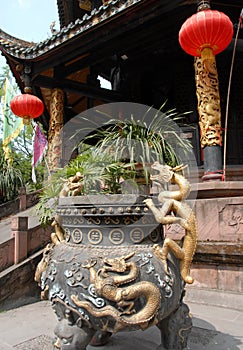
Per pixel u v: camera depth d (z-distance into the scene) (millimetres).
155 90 11180
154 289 2301
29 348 3174
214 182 5945
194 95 10375
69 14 13344
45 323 4082
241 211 5254
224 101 10273
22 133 27234
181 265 2611
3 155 19672
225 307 4516
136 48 10641
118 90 12344
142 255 2439
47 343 3307
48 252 2875
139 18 7156
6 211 13766
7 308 5055
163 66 11000
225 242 4898
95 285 2248
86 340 2367
